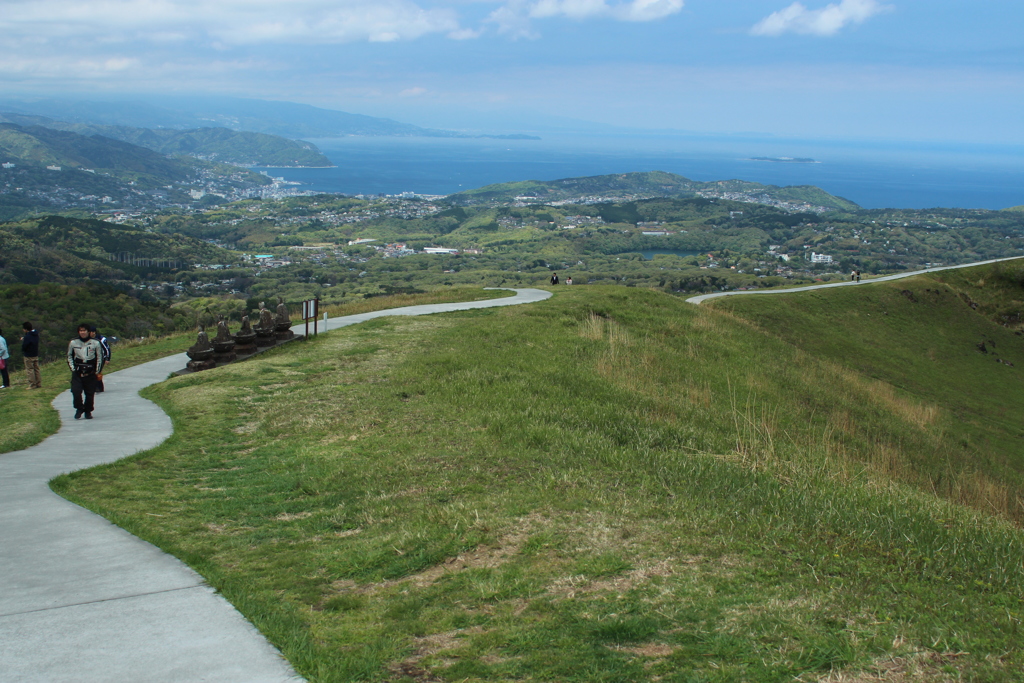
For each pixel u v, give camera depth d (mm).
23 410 12078
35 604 4371
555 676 3580
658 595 4648
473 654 3871
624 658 3760
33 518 6246
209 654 3746
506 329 18562
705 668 3629
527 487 7480
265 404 11688
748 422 12727
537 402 11422
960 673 3613
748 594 4648
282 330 18234
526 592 4793
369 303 27938
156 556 5387
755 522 6352
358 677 3570
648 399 12875
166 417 11227
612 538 5883
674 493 7406
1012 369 42594
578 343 17578
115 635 3949
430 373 13531
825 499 7551
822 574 5090
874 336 42875
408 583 5105
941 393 35000
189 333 24641
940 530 6770
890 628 4137
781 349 25797
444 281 133625
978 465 18203
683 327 23547
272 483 7859
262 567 5430
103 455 8891
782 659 3719
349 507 6973
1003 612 4648
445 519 6375
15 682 3361
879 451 14961
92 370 11281
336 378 13383
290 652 3783
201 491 7594
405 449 9031
